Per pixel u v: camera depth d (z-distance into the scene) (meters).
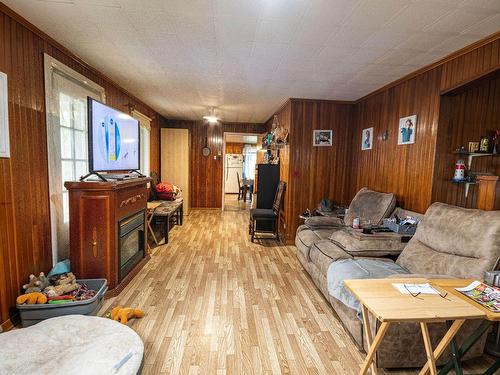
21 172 2.14
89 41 2.45
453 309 1.30
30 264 2.26
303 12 1.90
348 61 2.77
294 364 1.78
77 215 2.48
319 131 4.37
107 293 2.53
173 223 5.60
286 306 2.49
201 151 7.29
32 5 1.89
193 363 1.77
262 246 4.30
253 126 7.30
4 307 1.99
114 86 3.78
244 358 1.82
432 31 2.12
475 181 2.58
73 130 2.85
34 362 1.53
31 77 2.22
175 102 4.93
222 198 7.20
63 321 1.83
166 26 2.15
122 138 3.20
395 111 3.40
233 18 2.00
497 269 1.77
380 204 3.26
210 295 2.66
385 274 2.09
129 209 2.93
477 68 2.30
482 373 1.72
